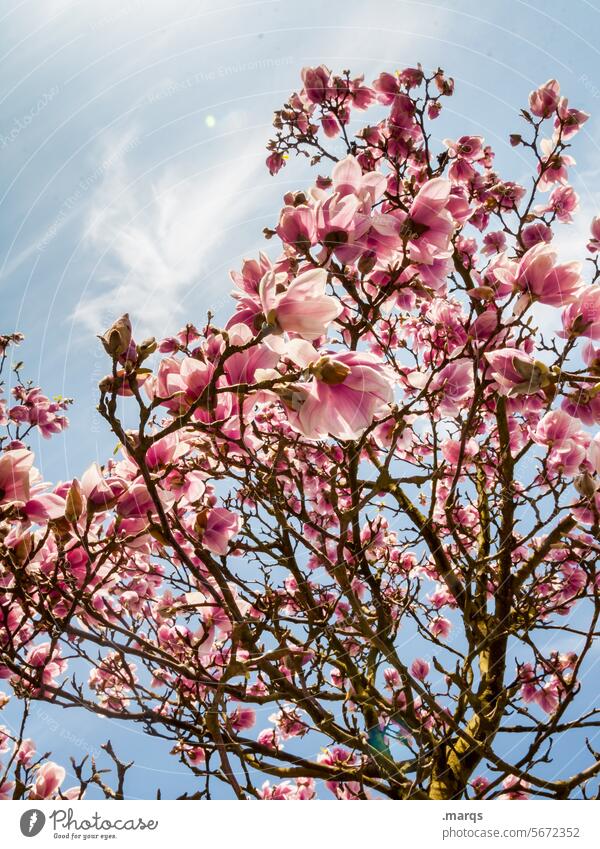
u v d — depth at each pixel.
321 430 2.01
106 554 2.43
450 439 4.57
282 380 2.02
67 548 2.73
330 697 4.16
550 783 3.84
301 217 2.50
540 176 5.00
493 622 4.41
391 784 3.98
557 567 4.02
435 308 4.12
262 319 2.30
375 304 2.96
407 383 4.31
